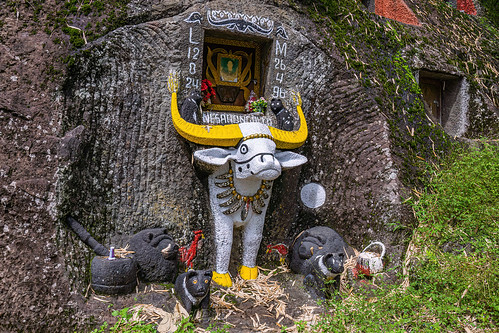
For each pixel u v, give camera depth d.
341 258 3.65
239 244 4.14
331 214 4.47
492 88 5.60
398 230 4.10
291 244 4.33
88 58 3.71
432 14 6.08
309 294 3.71
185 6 4.11
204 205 4.08
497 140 5.13
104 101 3.79
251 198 3.93
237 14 4.24
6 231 3.15
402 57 5.08
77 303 3.16
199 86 4.11
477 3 7.46
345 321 3.16
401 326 3.13
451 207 4.10
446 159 4.73
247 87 4.53
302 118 4.30
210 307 3.43
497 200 4.01
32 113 3.44
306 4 4.76
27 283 3.08
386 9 6.11
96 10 3.89
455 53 5.61
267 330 3.25
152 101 3.96
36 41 3.60
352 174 4.50
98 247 3.50
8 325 2.96
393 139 4.50
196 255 4.02
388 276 3.88
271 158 3.61
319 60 4.61
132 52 3.91
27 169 3.33
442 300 3.31
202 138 3.69
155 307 3.26
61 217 3.38
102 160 3.77
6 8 3.63
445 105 5.60
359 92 4.62
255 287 3.83
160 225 3.91
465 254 3.67
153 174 3.93
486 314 3.19
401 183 4.30
